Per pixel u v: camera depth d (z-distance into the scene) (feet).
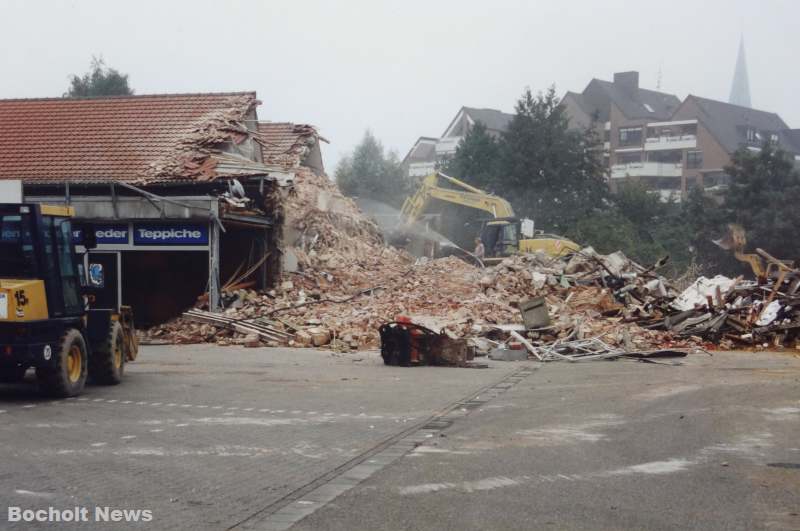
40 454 29.48
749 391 45.85
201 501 23.67
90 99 110.32
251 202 93.20
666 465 28.07
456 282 98.27
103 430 34.09
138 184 88.94
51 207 43.21
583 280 99.09
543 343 71.51
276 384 49.39
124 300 86.12
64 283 44.09
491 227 139.54
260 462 28.60
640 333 75.61
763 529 21.06
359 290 95.96
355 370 57.41
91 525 21.40
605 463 28.40
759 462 28.50
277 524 21.50
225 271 94.89
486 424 36.27
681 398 43.45
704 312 78.84
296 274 97.71
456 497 24.07
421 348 60.64
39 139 101.45
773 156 193.98
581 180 212.23
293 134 128.77
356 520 21.85
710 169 288.10
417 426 35.76
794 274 81.82
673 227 200.44
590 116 306.55
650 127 300.40
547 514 22.34
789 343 74.13
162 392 45.39
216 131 99.40
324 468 27.76
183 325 78.59
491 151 216.74
